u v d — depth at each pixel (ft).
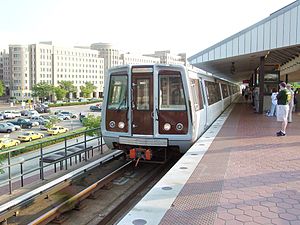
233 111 73.26
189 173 20.94
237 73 123.34
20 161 26.94
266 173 21.06
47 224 21.50
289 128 43.39
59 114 220.64
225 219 13.83
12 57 372.17
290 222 13.61
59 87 359.87
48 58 385.70
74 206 23.94
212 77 53.93
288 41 49.80
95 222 22.09
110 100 32.07
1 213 20.92
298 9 48.67
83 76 423.64
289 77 139.44
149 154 30.58
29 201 23.07
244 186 18.31
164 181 19.16
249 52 53.98
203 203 15.64
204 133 38.91
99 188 27.76
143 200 15.98
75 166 32.17
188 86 30.14
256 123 49.49
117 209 24.47
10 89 382.22
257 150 28.48
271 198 16.46
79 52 416.67
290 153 27.22
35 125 185.37
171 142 30.22
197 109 33.71
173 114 30.12
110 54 452.35
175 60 482.69
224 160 24.68
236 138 34.96
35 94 339.98
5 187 36.19
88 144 51.72
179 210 14.75
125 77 31.12
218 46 57.52
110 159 36.35
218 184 18.65
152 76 30.25
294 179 19.76
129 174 32.86
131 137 30.89
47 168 47.24
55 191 25.84
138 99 30.68
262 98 65.92
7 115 214.28
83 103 339.16
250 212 14.62
